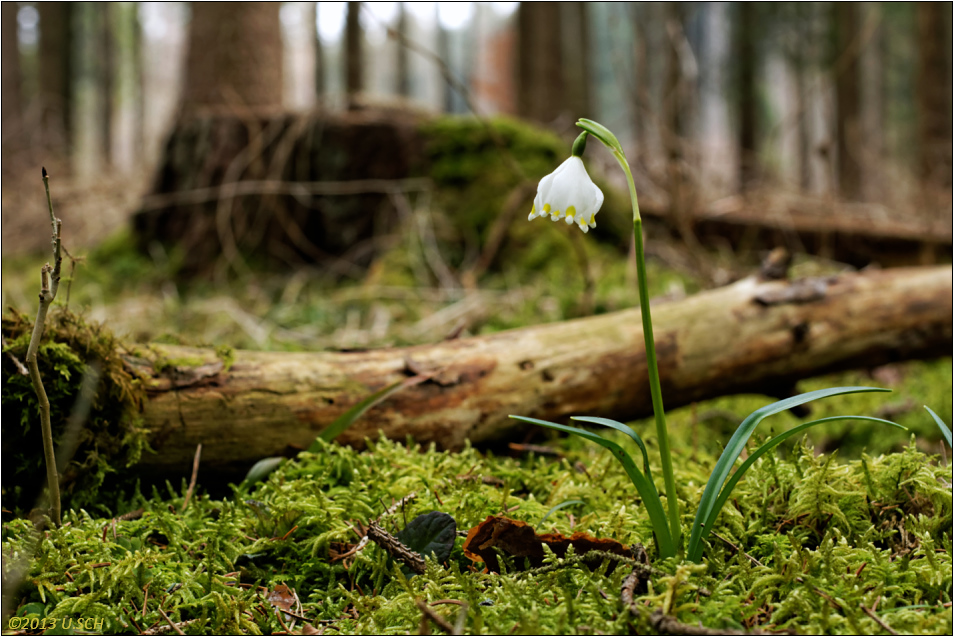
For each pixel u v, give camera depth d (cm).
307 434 218
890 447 293
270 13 763
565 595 127
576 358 250
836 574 146
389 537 157
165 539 184
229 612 147
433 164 548
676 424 308
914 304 299
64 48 1162
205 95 746
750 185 684
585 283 440
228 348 223
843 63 549
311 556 170
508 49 2247
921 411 325
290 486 192
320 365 228
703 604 134
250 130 590
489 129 433
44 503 181
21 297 507
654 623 122
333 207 563
